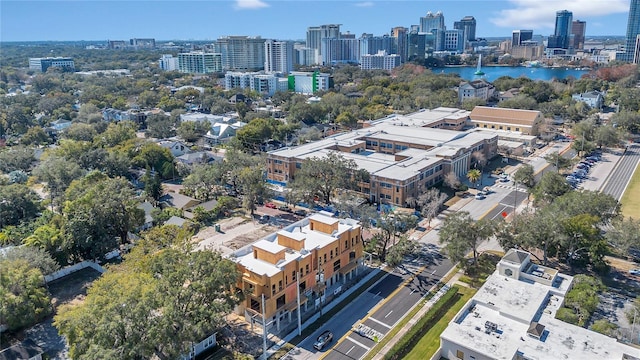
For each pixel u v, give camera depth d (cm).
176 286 7775
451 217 11044
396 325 9025
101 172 16862
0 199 13775
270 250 9181
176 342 7025
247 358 7681
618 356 7325
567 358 7281
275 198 16462
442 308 9412
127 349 6644
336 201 14012
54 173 16088
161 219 14050
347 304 9781
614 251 11681
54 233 11412
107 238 11800
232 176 16638
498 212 14662
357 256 10969
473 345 7594
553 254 10931
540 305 8669
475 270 10931
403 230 11756
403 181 14938
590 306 8731
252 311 9025
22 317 8575
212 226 14100
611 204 11681
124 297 7038
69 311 7594
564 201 12050
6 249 10594
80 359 6366
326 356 8175
